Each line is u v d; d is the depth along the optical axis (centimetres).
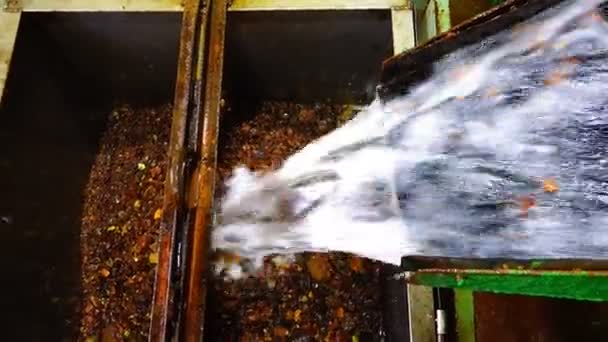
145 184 154
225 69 150
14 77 120
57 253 135
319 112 167
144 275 140
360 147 145
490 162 92
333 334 136
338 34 137
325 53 145
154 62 147
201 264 86
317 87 162
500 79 92
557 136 85
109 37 136
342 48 143
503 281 64
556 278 57
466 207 92
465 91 97
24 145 122
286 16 131
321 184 146
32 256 123
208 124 101
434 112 103
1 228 111
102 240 147
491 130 93
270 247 142
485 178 92
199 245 88
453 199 95
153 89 160
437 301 107
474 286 70
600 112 82
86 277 143
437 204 98
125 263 143
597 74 84
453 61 96
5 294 111
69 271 139
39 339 122
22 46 124
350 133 154
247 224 144
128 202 152
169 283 83
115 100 165
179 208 90
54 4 126
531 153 87
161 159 157
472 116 96
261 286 138
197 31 112
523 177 87
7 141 115
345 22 133
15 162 118
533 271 59
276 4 129
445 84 100
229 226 143
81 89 150
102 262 145
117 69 150
